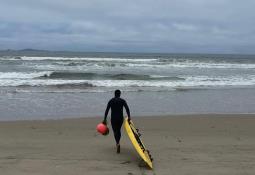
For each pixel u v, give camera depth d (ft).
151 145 33.06
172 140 35.32
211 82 106.52
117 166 26.50
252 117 51.21
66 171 25.07
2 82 92.43
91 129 40.52
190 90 86.63
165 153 30.30
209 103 67.05
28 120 45.75
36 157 28.32
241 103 67.97
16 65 152.25
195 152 30.76
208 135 38.17
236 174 25.11
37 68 142.61
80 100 66.08
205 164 27.27
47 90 79.36
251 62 245.45
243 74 138.92
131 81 102.94
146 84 96.37
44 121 45.14
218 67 182.19
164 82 102.58
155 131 39.91
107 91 79.87
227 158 29.01
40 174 24.30
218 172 25.44
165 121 46.42
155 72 143.33
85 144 33.09
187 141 34.99
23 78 103.60
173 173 25.05
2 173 24.29
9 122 43.91
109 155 29.48
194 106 63.10
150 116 50.14
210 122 46.37
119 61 200.23
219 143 34.35
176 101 68.44
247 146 33.32
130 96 73.46
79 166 26.30
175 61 220.23
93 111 55.36
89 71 140.05
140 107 60.29
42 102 62.75
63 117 49.88
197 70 158.92
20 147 31.42
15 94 72.08
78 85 89.51
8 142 33.19
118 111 30.25
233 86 98.12
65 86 87.25
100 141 34.50
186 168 26.22
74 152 30.14
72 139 35.09
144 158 26.78
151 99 70.08
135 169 25.88
